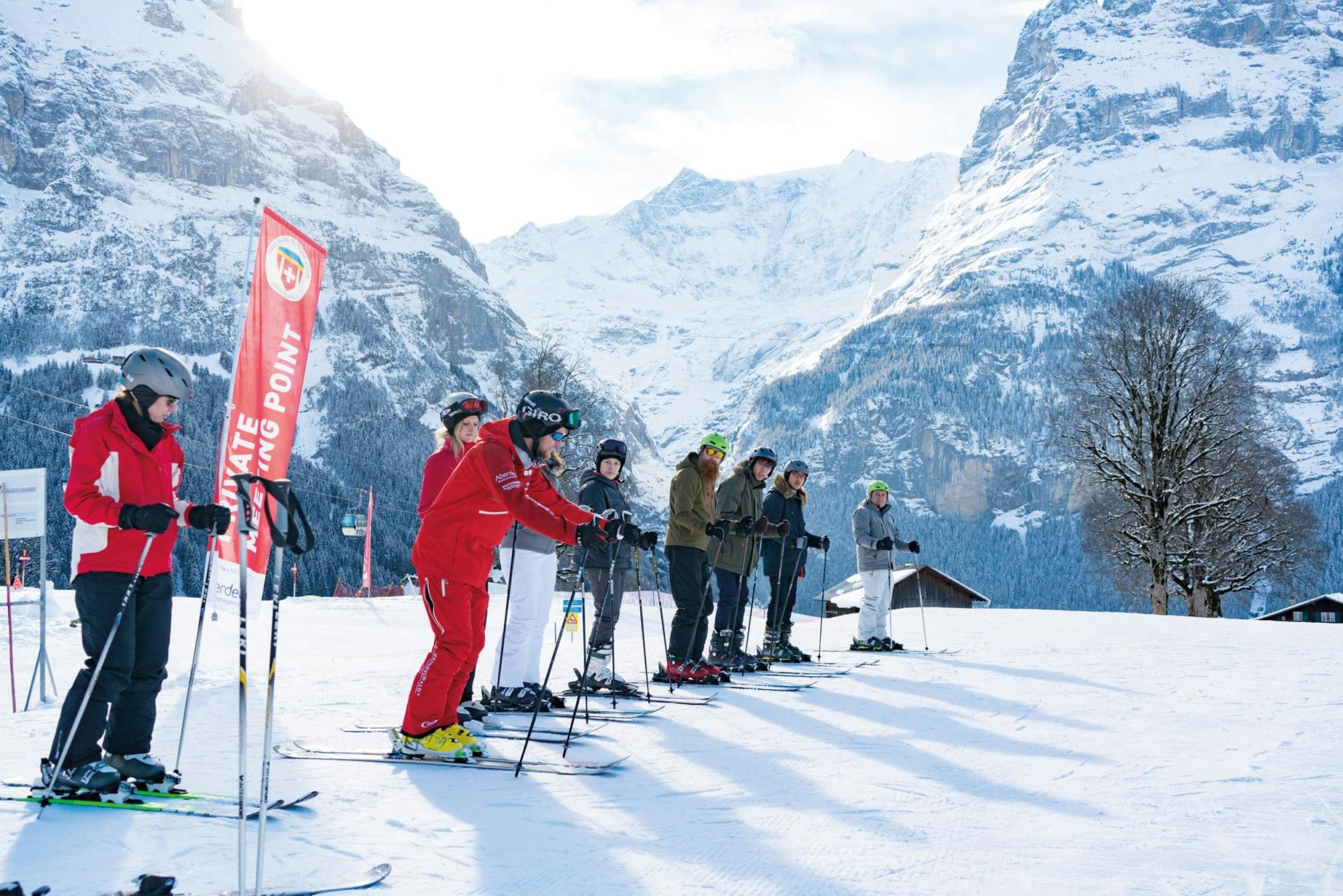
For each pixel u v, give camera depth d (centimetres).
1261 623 1275
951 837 335
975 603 4584
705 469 736
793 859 312
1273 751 460
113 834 338
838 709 601
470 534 477
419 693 464
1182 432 2933
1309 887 281
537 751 479
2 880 292
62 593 1661
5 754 463
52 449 9394
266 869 301
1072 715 569
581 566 629
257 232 893
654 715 582
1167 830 339
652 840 333
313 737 512
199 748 487
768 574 912
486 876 297
